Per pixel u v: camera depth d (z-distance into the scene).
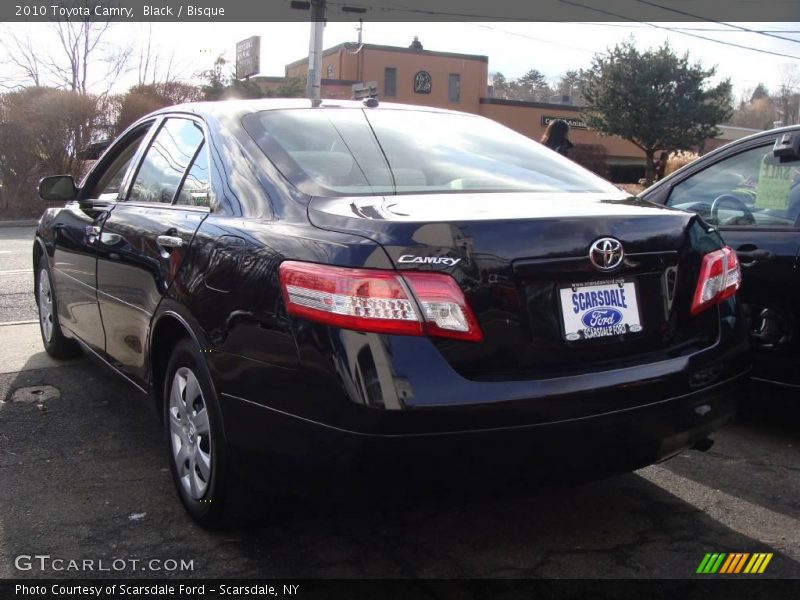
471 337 2.35
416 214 2.49
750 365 3.00
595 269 2.55
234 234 2.82
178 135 3.74
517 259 2.43
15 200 19.42
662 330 2.73
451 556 2.89
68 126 19.67
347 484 2.36
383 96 42.66
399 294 2.29
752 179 4.32
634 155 48.50
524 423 2.37
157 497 3.32
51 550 2.88
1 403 4.50
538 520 3.19
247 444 2.63
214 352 2.75
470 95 44.91
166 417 3.25
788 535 3.09
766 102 69.81
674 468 3.75
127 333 3.66
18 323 6.61
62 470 3.58
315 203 2.71
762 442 4.11
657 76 34.31
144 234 3.46
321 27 20.30
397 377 2.26
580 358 2.54
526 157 3.57
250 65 37.00
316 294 2.37
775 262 3.94
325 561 2.84
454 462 2.32
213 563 2.81
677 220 2.80
